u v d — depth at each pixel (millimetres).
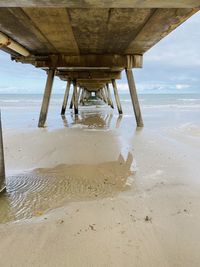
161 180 3133
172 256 1676
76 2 1863
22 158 4207
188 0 1790
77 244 1816
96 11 3682
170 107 20953
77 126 8328
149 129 7551
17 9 3592
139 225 2066
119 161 4008
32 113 14094
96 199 2588
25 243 1836
